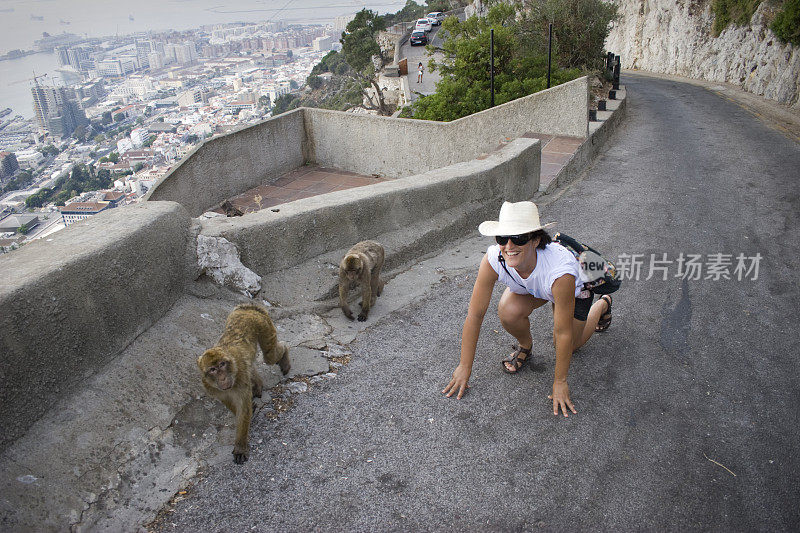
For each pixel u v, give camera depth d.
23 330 3.37
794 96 21.45
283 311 5.40
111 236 4.27
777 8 26.42
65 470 3.26
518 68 18.42
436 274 6.61
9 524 2.89
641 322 5.36
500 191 8.56
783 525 3.13
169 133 134.25
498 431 3.92
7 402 3.24
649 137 15.33
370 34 51.47
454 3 71.31
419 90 35.50
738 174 10.87
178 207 5.22
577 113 12.08
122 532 3.11
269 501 3.35
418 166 12.03
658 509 3.26
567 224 8.23
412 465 3.63
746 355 4.77
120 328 4.17
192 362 4.41
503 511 3.27
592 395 4.30
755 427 3.91
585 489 3.42
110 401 3.76
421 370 4.66
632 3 46.72
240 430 3.61
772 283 6.14
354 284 5.32
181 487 3.45
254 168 11.77
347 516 3.24
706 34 34.81
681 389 4.35
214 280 5.20
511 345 5.00
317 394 4.34
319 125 12.82
